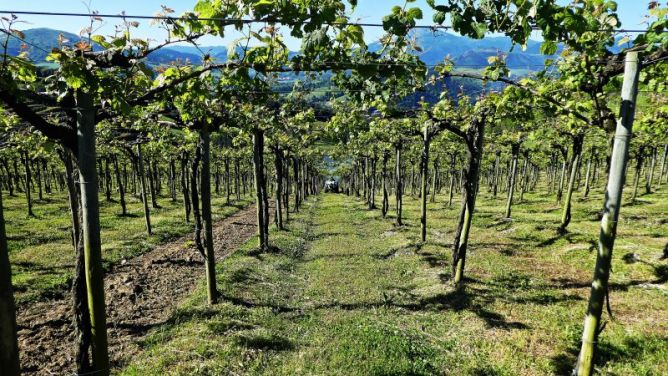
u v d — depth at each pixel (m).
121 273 16.73
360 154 40.53
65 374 8.69
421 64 6.20
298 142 27.25
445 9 4.93
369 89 6.86
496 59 8.43
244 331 10.28
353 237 25.12
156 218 31.16
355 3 5.18
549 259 16.02
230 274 15.45
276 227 27.56
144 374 8.12
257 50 5.83
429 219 28.92
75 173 10.00
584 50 6.04
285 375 8.40
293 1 5.03
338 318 11.52
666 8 5.39
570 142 23.17
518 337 9.38
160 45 5.55
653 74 7.49
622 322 9.76
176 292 14.16
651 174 36.34
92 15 4.28
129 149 31.00
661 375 7.50
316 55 5.96
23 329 10.95
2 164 45.94
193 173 12.08
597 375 7.69
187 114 10.25
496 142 26.95
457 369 8.36
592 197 35.41
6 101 4.92
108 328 10.95
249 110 13.20
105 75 5.26
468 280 13.62
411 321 11.01
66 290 14.31
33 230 25.59
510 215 26.08
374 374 8.25
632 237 18.16
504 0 4.76
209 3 4.97
